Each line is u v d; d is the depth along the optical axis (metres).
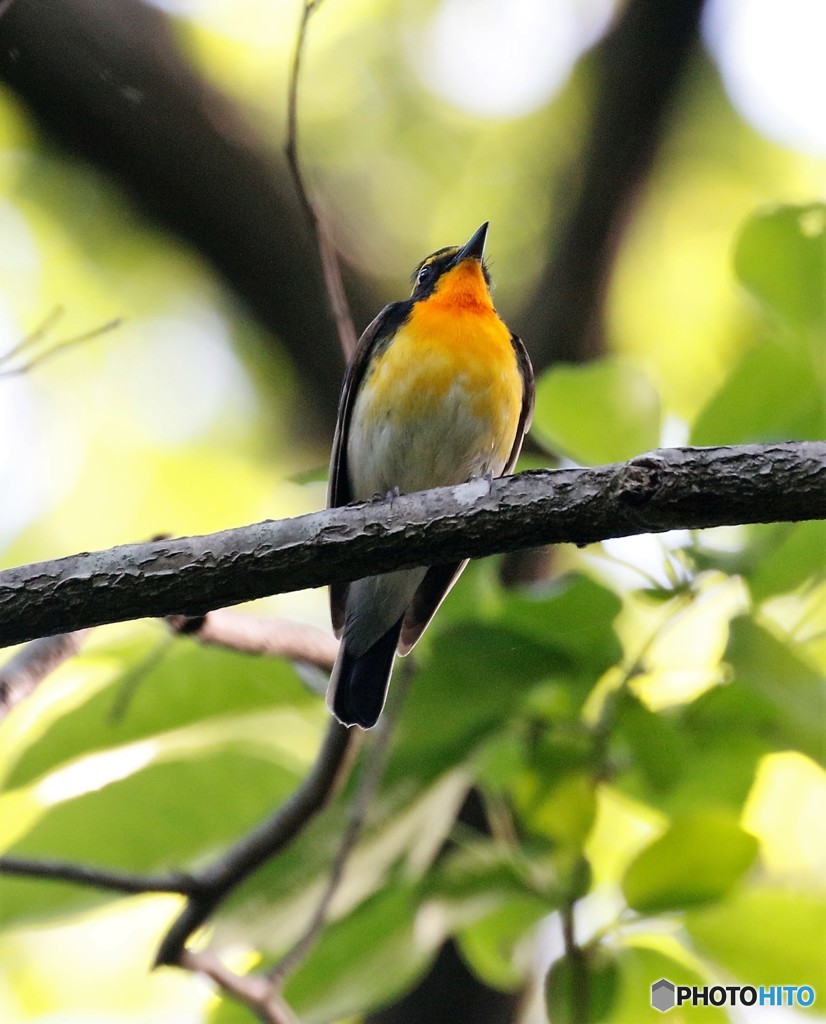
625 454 6.86
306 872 6.73
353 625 8.93
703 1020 6.38
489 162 15.38
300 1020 6.62
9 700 7.19
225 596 6.11
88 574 5.98
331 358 14.33
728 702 6.32
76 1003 11.14
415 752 6.46
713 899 6.07
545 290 13.90
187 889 6.72
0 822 9.16
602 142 13.88
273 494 14.69
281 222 14.17
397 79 15.67
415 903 6.46
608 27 14.44
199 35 15.27
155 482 14.87
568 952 6.30
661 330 14.64
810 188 15.17
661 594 6.33
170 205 14.10
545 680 6.31
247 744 7.17
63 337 15.08
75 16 13.70
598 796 6.42
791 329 6.64
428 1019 9.66
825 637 6.61
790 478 5.67
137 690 7.15
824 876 6.65
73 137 13.99
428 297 9.77
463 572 6.86
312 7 7.67
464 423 9.16
